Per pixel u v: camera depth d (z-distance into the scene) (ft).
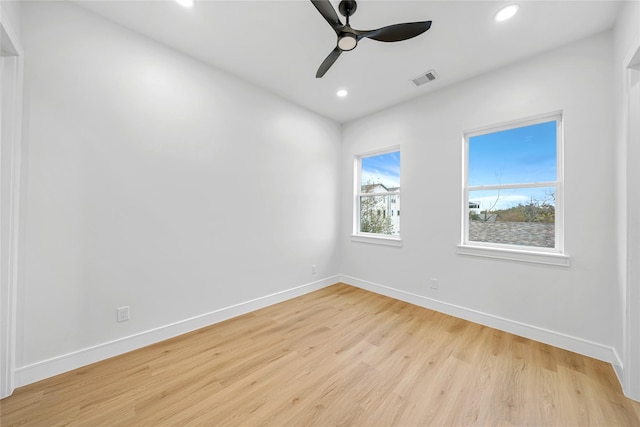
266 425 4.32
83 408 4.63
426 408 4.68
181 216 7.44
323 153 11.85
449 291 8.89
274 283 9.95
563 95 6.67
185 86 7.47
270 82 9.01
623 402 4.78
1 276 4.79
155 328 6.97
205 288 7.99
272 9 5.74
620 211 5.55
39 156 5.30
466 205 8.82
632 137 4.95
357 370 5.80
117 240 6.33
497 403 4.80
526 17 5.75
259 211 9.43
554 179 7.16
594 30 6.10
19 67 4.93
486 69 7.89
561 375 5.57
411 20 5.98
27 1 5.18
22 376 5.12
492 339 7.16
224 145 8.38
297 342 7.03
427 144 9.50
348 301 10.19
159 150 6.99
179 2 5.56
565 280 6.66
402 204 10.27
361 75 8.38
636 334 4.85
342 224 12.76
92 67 5.92
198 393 5.06
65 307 5.64
